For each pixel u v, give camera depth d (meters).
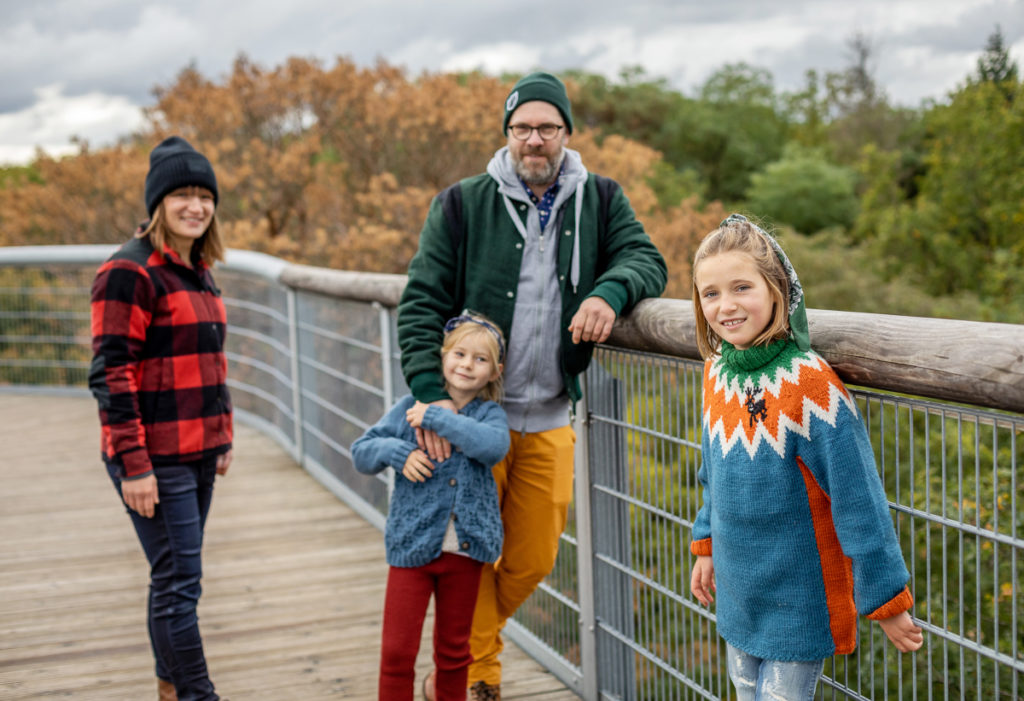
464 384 2.01
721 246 1.39
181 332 2.17
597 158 13.09
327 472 4.69
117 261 2.09
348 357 4.18
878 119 43.59
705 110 45.69
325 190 11.80
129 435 2.07
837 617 1.37
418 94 12.31
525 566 2.26
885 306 19.88
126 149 12.45
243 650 2.88
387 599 2.05
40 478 4.98
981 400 1.17
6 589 3.41
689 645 2.02
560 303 2.09
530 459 2.18
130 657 2.82
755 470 1.37
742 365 1.39
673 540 2.01
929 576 1.36
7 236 12.10
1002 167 20.47
